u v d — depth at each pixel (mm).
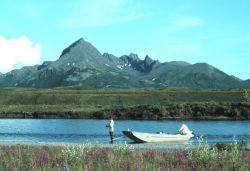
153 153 32875
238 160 26609
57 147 40469
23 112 187125
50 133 101625
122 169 24359
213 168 25734
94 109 187375
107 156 30094
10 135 95812
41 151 35344
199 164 27219
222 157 28391
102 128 119938
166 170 24766
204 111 170000
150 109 172875
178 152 32969
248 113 165125
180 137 70500
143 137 67688
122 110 175875
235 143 32219
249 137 88062
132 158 29688
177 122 148500
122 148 34500
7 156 31000
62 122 152375
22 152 34094
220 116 167125
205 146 28766
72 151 29188
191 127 122500
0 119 175000
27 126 129625
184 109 172000
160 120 162250
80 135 95688
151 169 24312
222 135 93812
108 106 195375
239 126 125625
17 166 25641
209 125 130875
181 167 26047
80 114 180000
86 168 24375
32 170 24312
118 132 104562
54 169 24812
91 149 35406
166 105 176000
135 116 171875
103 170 24344
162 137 69500
